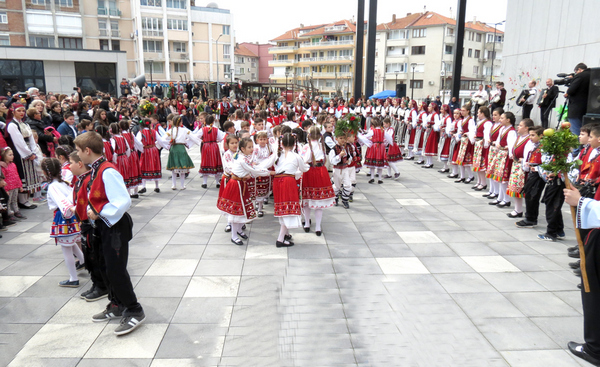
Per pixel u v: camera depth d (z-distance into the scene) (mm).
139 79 24812
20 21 36688
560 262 4625
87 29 40562
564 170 2988
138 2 42031
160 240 5254
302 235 5516
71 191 3998
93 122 6934
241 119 10070
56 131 7363
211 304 3625
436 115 10414
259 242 5223
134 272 4293
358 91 17156
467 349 2215
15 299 3773
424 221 6148
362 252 4875
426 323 2199
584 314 2902
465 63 51312
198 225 5871
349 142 6848
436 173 10000
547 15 12609
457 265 4508
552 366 2803
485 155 7824
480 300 3699
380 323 1981
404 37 49750
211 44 47656
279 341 1789
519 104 10945
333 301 2053
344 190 6836
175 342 3082
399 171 10242
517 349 2965
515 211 6309
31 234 5469
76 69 24406
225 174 5297
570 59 11594
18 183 5992
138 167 7316
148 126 7598
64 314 3520
